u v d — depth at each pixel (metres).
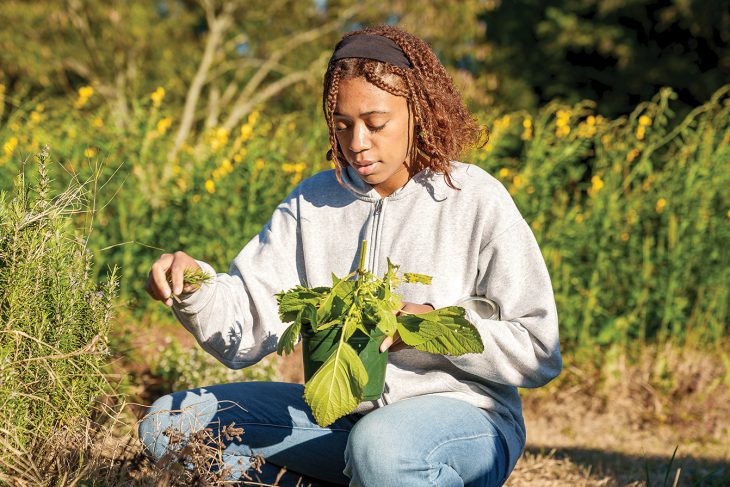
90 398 2.22
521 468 3.35
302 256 2.27
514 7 17.16
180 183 5.79
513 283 2.03
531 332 1.99
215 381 4.02
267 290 2.23
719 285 5.63
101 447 2.14
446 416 1.92
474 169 2.14
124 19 14.36
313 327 1.84
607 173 5.95
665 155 6.37
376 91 1.94
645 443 4.12
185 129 14.29
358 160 2.00
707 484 3.37
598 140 6.09
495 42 17.12
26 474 1.96
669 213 5.67
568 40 15.45
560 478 3.29
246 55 16.03
